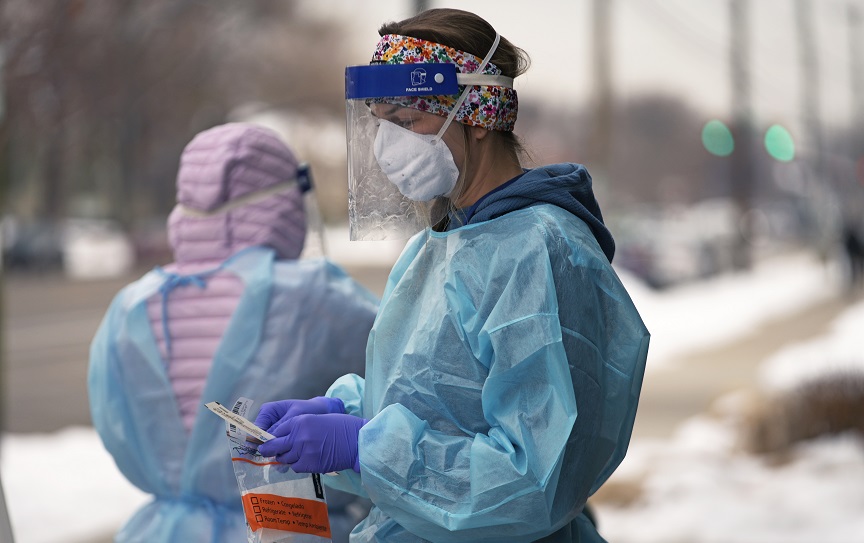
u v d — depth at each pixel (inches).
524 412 198.4
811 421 846.5
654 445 879.1
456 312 206.7
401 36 213.5
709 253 2962.6
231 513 278.1
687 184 7721.5
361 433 203.8
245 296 279.3
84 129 2539.4
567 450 198.8
